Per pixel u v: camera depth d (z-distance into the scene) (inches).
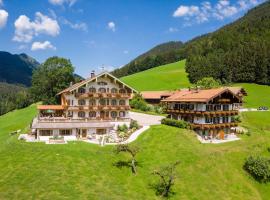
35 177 2048.5
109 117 3312.0
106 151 2536.9
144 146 2694.4
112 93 3321.9
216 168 2491.4
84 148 2564.0
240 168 2568.9
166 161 2475.4
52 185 1961.1
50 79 4936.0
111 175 2197.3
